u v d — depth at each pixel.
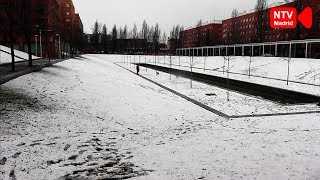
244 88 39.28
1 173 9.09
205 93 34.34
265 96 32.81
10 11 30.39
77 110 19.36
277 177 9.31
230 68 65.81
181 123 18.92
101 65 60.78
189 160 11.03
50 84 25.28
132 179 9.11
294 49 64.69
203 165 10.45
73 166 10.15
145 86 36.28
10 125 13.91
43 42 64.69
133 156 11.53
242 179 9.15
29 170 9.49
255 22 94.88
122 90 29.33
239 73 59.06
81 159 10.92
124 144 13.30
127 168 10.15
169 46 167.75
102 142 13.43
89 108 20.52
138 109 22.25
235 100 29.97
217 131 16.31
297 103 28.47
